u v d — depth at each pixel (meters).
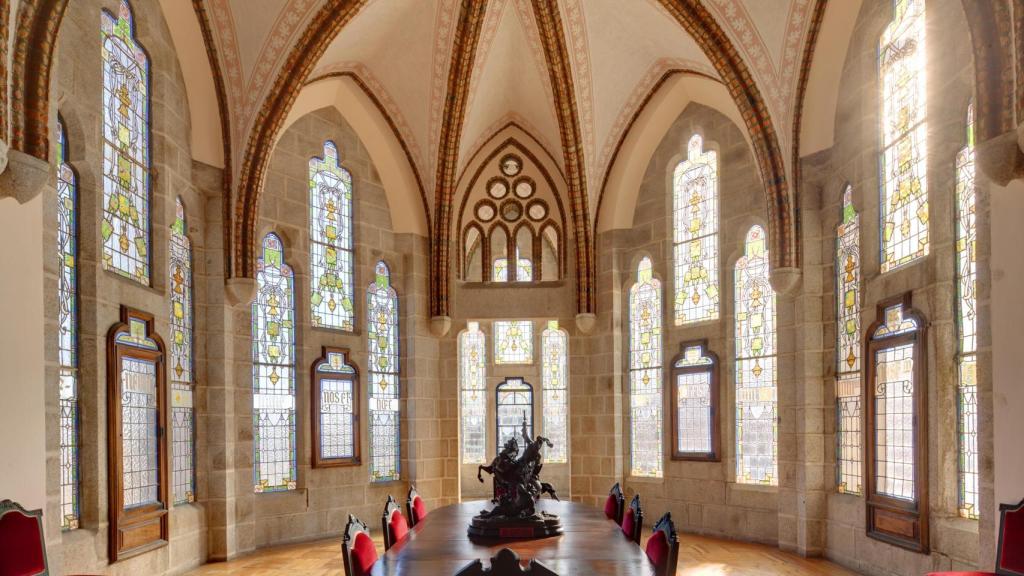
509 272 16.53
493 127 16.52
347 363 14.52
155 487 10.19
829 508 11.32
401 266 15.80
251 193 12.33
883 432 9.91
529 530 7.07
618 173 15.56
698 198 14.51
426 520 8.20
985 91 6.75
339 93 14.63
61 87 8.18
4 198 6.55
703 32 12.06
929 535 8.71
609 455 15.51
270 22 11.88
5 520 6.08
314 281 14.12
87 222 8.73
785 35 11.59
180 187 11.38
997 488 7.01
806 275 11.82
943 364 8.64
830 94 11.58
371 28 13.43
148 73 10.62
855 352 10.96
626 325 15.77
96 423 8.68
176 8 11.14
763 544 12.62
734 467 13.42
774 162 12.00
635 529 6.95
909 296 9.32
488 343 19.52
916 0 9.54
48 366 7.37
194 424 11.75
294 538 13.20
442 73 14.55
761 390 13.03
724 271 13.80
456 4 13.61
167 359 10.58
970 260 8.37
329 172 14.62
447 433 15.99
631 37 14.03
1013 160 6.54
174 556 10.57
